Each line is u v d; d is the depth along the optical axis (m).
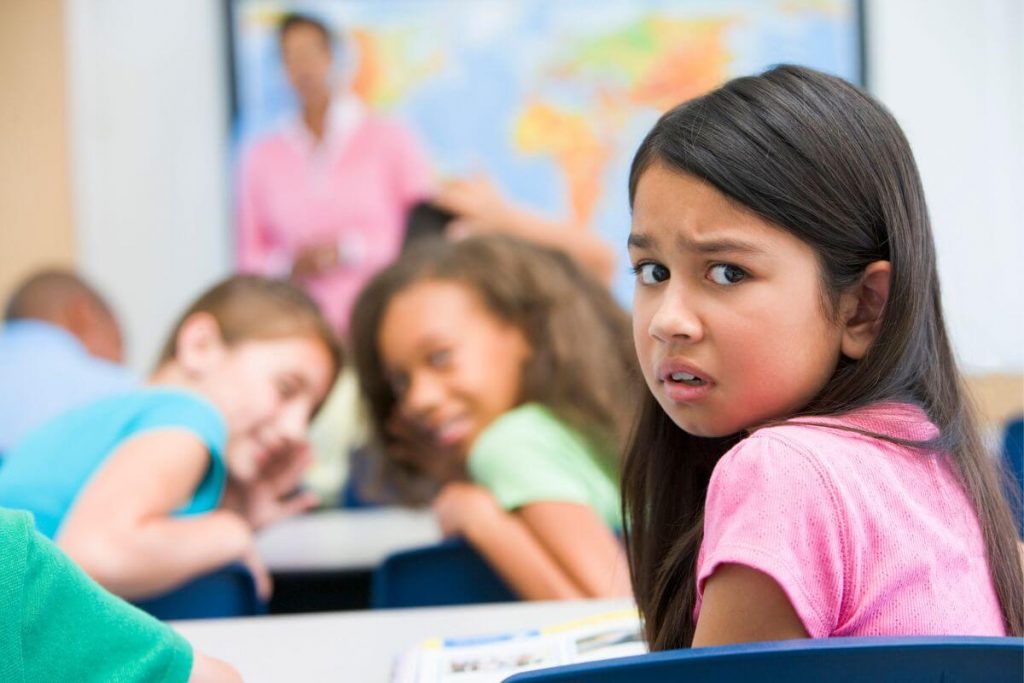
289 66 5.27
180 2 5.30
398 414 2.77
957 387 1.05
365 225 5.28
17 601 0.92
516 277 2.62
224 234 5.32
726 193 0.91
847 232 0.94
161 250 5.31
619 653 1.22
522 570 2.28
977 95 5.22
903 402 0.98
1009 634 0.98
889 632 0.85
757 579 0.82
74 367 3.30
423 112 5.29
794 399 0.95
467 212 5.29
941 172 5.22
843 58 5.25
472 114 5.31
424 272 2.69
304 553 3.06
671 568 1.10
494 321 2.61
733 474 0.88
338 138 5.27
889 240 0.97
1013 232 5.16
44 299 3.45
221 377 2.63
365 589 2.98
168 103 5.32
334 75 5.27
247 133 5.29
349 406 3.84
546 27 5.29
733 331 0.91
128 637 1.00
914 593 0.87
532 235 5.27
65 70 5.32
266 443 2.66
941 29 5.22
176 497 2.24
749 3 5.27
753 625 0.83
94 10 5.31
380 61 5.29
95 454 2.29
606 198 5.30
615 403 2.53
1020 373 4.93
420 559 2.29
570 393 2.54
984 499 1.01
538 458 2.37
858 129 0.98
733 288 0.92
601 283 2.74
